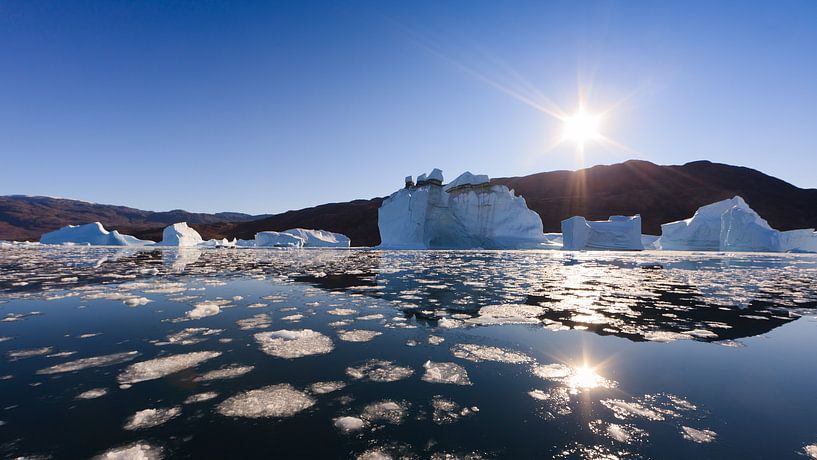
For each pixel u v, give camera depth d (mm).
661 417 2455
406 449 2066
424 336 4309
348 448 2072
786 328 4723
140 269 11789
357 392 2811
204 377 3080
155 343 3979
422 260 17188
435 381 3025
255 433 2230
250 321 4973
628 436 2209
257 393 2773
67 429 2260
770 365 3414
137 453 1981
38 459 1943
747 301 6605
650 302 6422
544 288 8008
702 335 4383
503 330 4578
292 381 3006
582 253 26359
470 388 2898
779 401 2689
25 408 2523
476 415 2461
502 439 2170
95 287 7852
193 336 4250
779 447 2102
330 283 8758
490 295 7074
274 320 5035
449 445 2102
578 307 5945
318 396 2744
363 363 3428
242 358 3539
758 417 2455
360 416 2449
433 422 2373
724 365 3406
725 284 8930
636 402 2666
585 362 3479
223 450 2043
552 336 4324
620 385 2961
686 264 15852
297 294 7164
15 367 3281
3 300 6371
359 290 7668
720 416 2467
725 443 2145
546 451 2049
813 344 4043
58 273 10508
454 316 5312
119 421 2361
